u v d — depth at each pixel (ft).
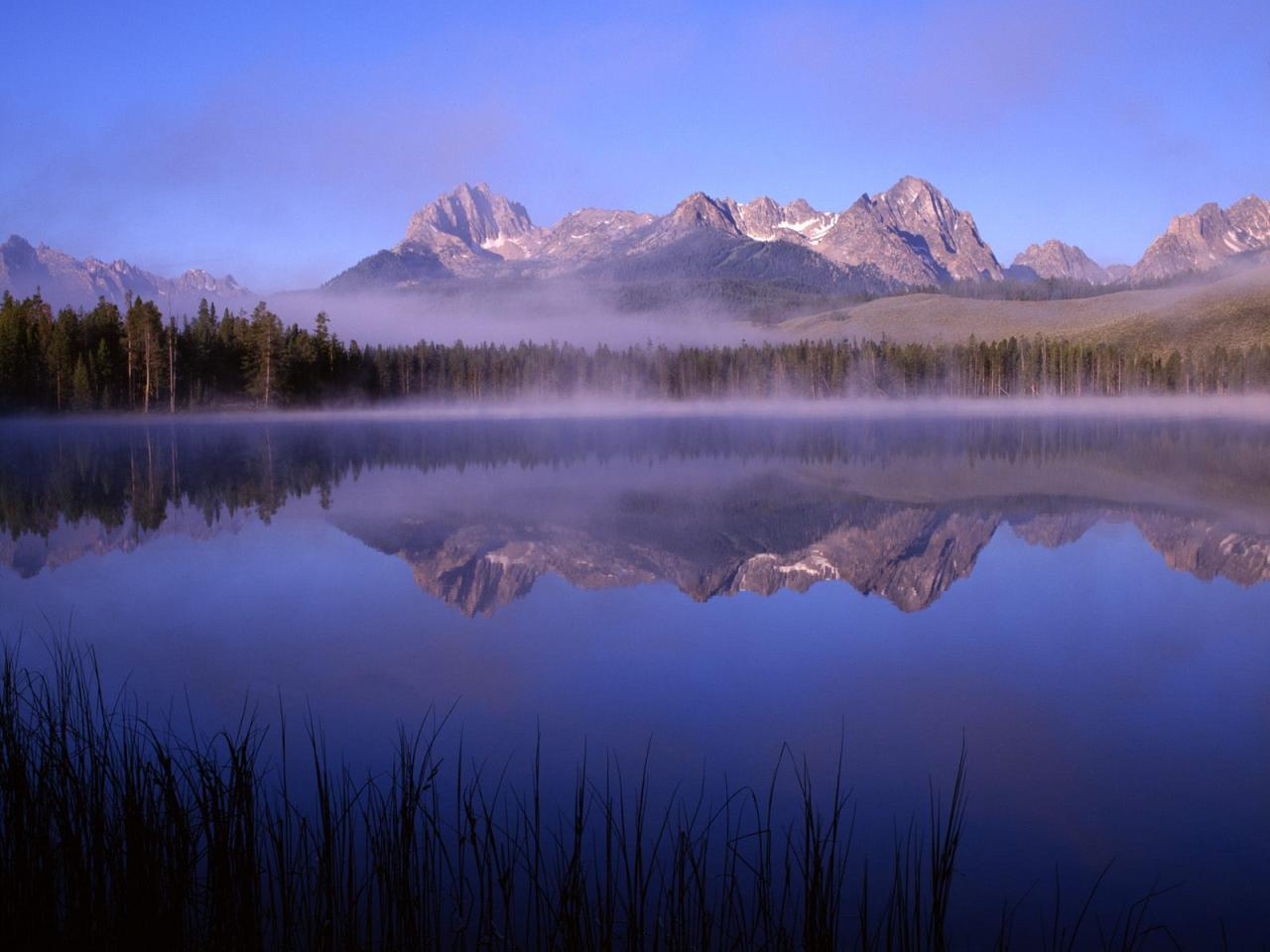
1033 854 22.07
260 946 17.70
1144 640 40.24
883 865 21.65
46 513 79.71
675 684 34.32
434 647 39.17
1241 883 21.04
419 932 17.67
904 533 69.31
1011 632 41.78
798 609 45.96
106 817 19.47
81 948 17.49
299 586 51.08
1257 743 28.68
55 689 32.27
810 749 28.19
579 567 56.59
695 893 20.13
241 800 18.78
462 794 24.72
